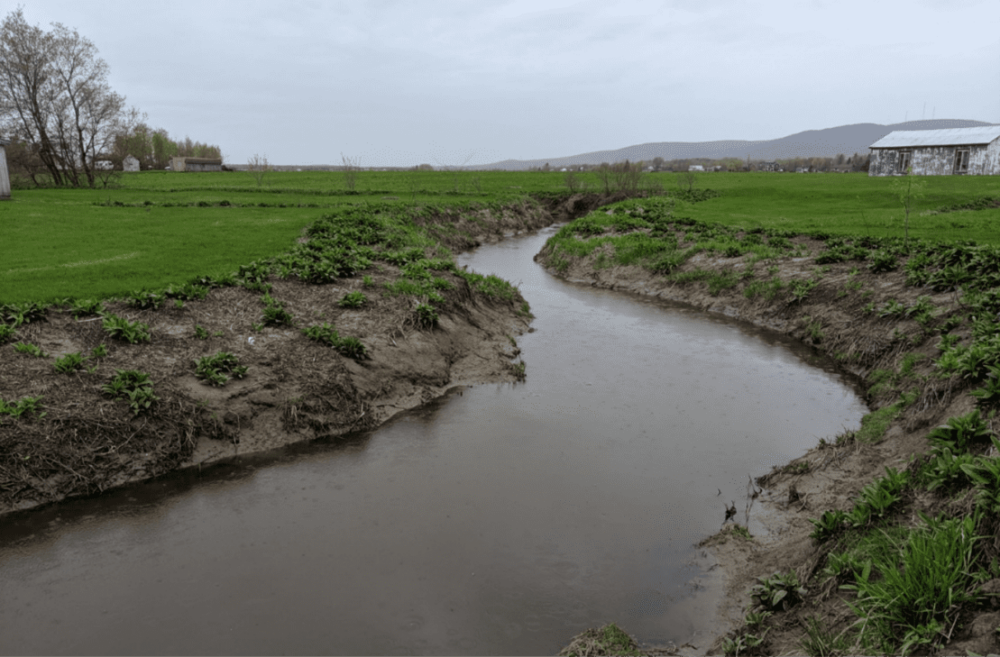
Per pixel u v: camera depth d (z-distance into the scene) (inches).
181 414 373.7
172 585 258.5
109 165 2488.9
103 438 346.3
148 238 839.1
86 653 219.6
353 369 460.1
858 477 318.3
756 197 1824.6
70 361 382.3
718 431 420.5
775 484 341.7
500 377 524.4
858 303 611.8
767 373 541.6
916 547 200.7
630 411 455.2
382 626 235.6
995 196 1487.5
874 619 192.1
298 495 334.0
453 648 225.3
